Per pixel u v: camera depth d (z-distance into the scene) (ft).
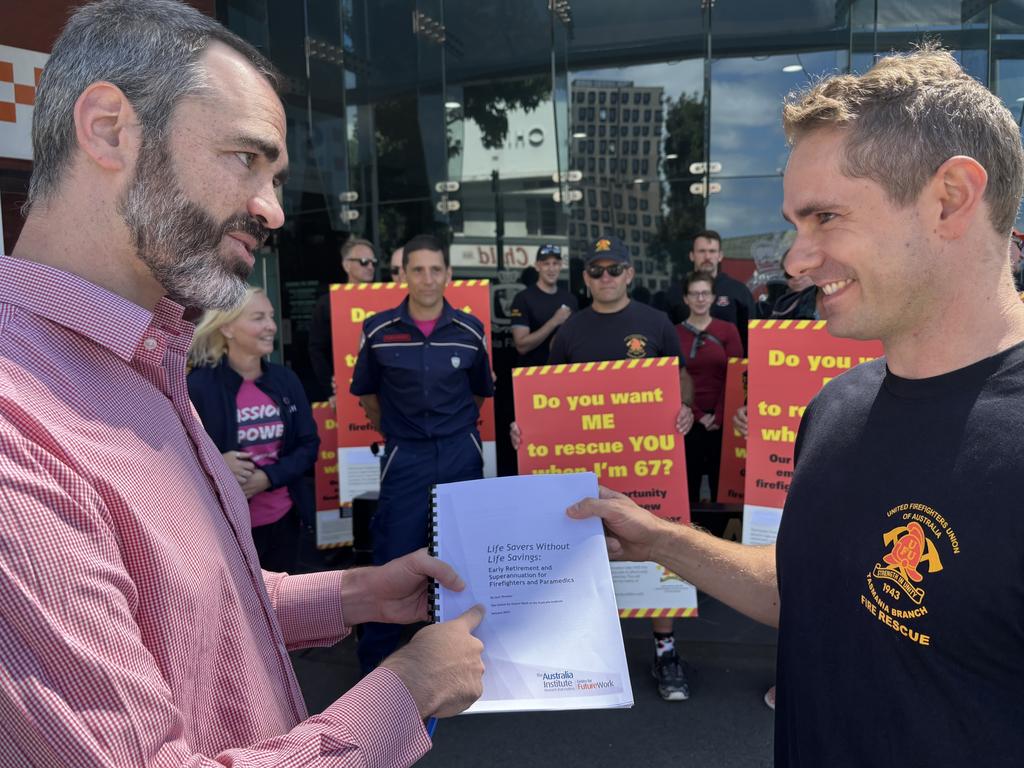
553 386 10.14
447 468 11.55
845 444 3.45
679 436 9.97
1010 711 2.73
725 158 15.49
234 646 3.34
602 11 15.71
